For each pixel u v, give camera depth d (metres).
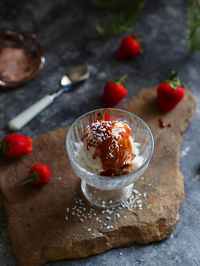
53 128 0.56
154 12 0.73
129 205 0.46
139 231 0.44
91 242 0.43
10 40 0.65
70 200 0.47
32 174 0.46
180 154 0.52
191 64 0.64
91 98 0.59
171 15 0.72
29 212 0.45
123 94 0.56
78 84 0.61
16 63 0.62
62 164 0.50
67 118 0.57
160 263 0.43
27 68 0.62
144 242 0.44
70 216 0.45
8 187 0.48
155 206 0.46
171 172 0.49
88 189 0.48
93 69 0.63
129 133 0.43
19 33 0.67
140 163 0.44
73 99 0.59
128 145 0.43
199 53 0.66
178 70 0.63
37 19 0.70
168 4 0.74
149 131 0.44
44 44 0.67
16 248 0.43
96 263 0.43
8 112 0.58
